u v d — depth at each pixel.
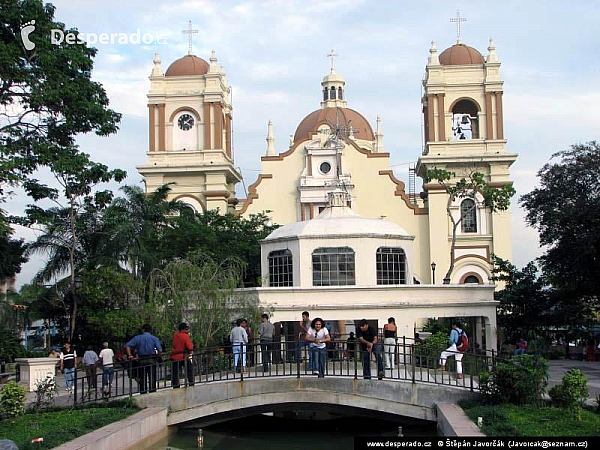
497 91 63.81
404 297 32.59
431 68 64.56
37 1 31.38
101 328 36.66
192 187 64.38
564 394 21.22
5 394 20.89
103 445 18.52
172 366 24.25
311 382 24.38
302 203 64.38
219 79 65.81
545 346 24.61
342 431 25.67
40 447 17.50
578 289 41.75
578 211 39.53
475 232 62.59
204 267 30.97
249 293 31.59
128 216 43.22
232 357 26.97
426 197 65.56
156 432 22.72
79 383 30.66
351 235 34.03
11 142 32.53
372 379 24.12
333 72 80.81
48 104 32.22
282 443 23.80
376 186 64.81
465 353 23.73
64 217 41.28
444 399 23.56
